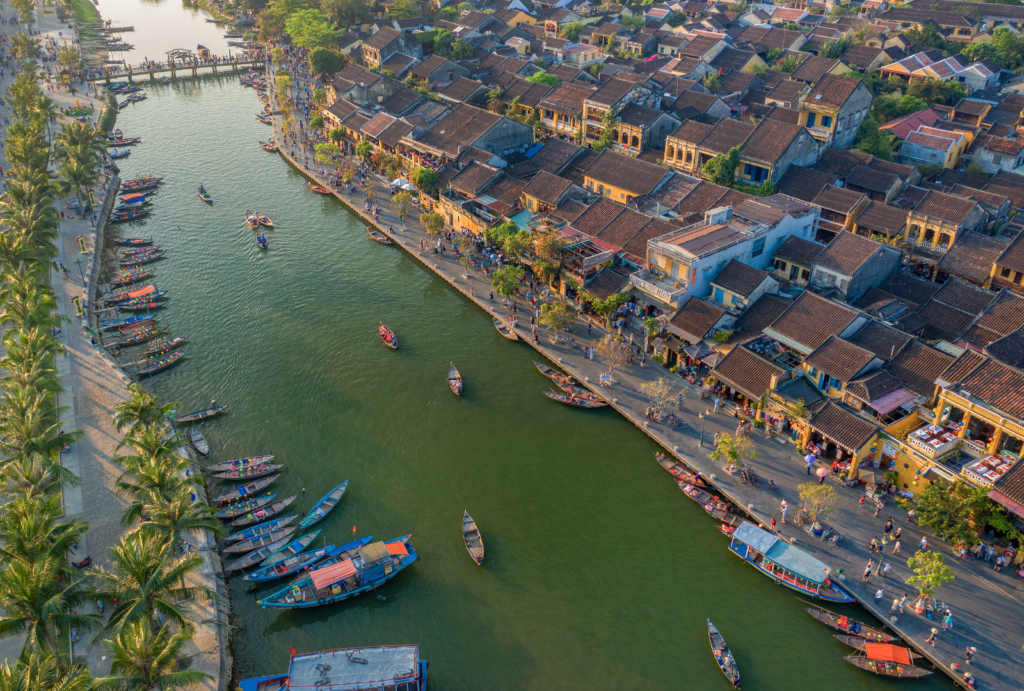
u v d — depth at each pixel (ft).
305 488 290.56
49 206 449.48
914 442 265.95
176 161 606.14
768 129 482.69
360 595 246.47
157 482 239.09
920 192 461.37
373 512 279.49
